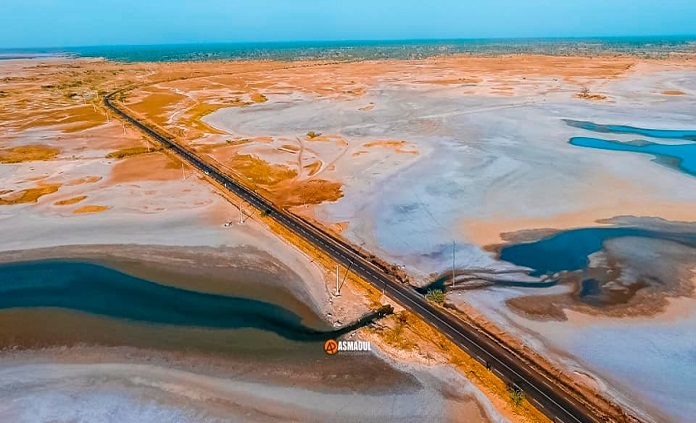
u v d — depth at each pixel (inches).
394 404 1200.8
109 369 1344.7
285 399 1224.8
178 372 1327.5
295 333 1477.6
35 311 1619.1
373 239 2044.8
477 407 1179.3
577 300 1594.5
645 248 1904.5
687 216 2167.8
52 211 2385.6
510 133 3668.8
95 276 1825.8
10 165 3078.2
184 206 2427.4
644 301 1582.2
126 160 3181.6
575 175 2709.2
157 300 1669.5
